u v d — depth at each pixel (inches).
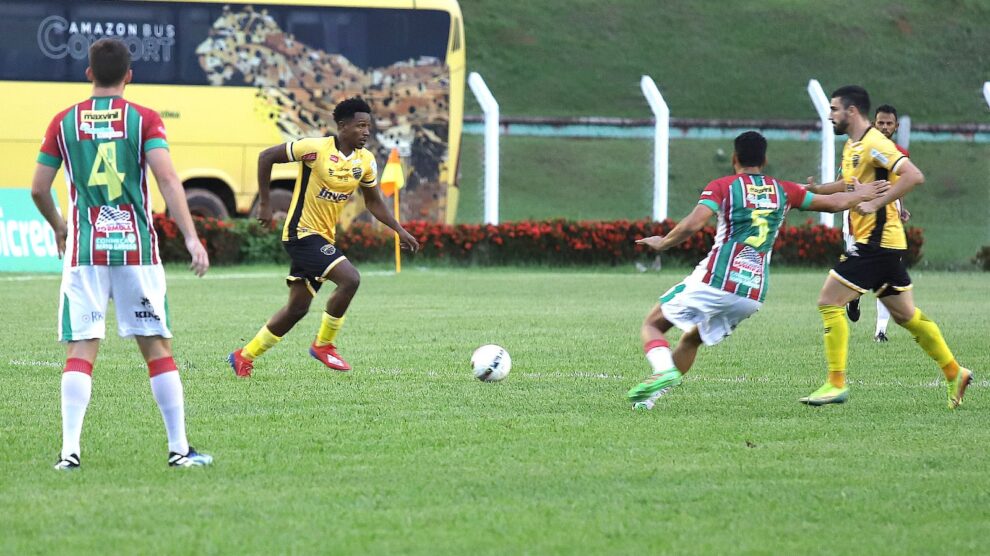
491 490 903.1
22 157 3964.1
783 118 7490.2
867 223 1323.8
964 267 4478.3
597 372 1583.4
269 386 1434.5
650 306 2637.8
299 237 1520.7
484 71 7741.1
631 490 905.5
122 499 869.8
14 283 3105.3
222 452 1040.2
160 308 965.8
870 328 2212.1
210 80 4094.5
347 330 2097.7
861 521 823.7
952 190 6747.1
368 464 994.1
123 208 949.8
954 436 1131.9
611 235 4284.0
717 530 799.1
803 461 1013.2
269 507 847.7
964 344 1932.8
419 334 2034.9
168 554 735.1
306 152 1507.1
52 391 1382.9
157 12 4055.1
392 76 4207.7
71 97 3983.8
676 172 6963.6
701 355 1780.3
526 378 1521.9
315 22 4163.4
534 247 4269.2
